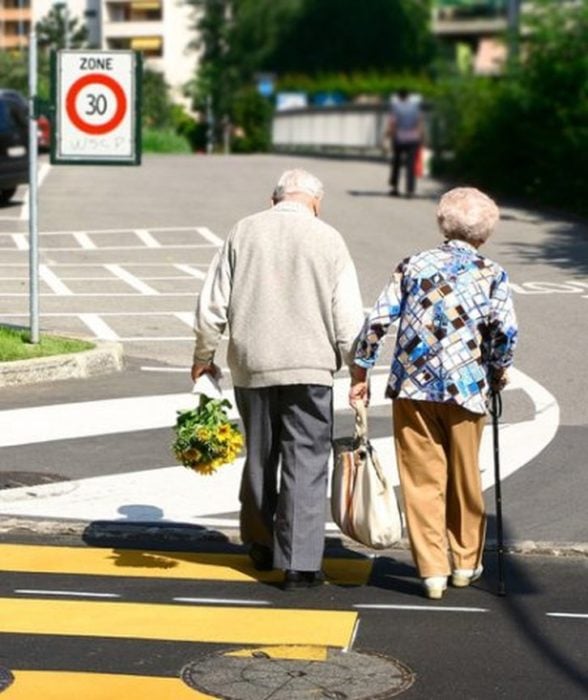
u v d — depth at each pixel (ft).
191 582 55.88
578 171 213.25
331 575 57.00
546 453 77.30
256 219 55.72
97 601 53.36
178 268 155.12
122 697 44.06
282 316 54.75
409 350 53.52
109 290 140.05
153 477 71.87
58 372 95.71
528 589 55.36
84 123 99.30
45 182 236.22
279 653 48.01
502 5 409.69
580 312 126.41
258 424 55.67
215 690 44.62
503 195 234.58
